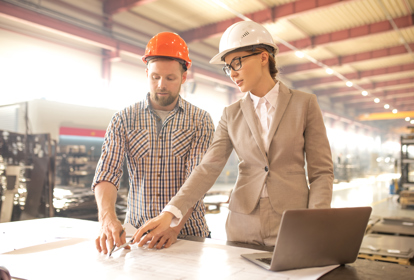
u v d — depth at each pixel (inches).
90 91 326.3
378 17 365.1
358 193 394.0
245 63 40.9
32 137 167.2
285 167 41.7
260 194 41.4
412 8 348.2
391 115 874.1
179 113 52.4
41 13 265.1
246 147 43.2
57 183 182.7
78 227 48.6
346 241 30.6
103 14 324.2
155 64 46.7
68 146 185.5
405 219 137.4
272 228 40.5
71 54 309.7
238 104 46.7
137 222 51.5
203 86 485.7
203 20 365.1
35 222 52.7
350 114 911.0
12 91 264.7
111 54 335.0
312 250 29.2
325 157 41.3
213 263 31.6
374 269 30.4
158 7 337.1
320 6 309.0
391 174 836.6
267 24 373.4
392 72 551.8
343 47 460.8
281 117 42.1
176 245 38.7
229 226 44.4
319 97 715.4
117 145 48.6
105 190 44.4
